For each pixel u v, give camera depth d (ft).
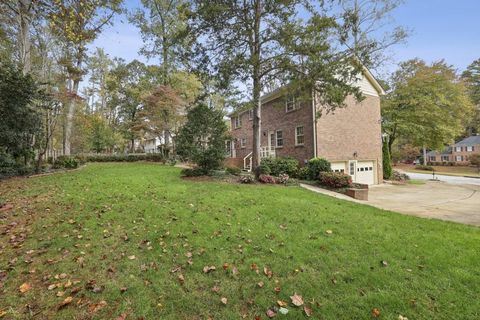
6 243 12.62
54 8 32.71
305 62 31.32
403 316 8.08
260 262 11.23
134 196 21.20
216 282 9.78
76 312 8.09
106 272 10.29
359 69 32.19
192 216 16.69
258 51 33.47
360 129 52.70
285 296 9.02
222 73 32.83
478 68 130.31
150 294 9.00
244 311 8.30
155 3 62.49
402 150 125.59
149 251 12.02
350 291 9.30
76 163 46.44
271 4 31.37
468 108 71.97
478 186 53.93
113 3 40.27
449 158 149.28
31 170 36.47
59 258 11.26
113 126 108.58
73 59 51.62
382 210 21.45
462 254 12.30
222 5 30.99
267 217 17.28
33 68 44.78
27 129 33.86
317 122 46.96
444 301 8.81
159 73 67.36
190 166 44.42
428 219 19.06
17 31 42.42
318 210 19.44
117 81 95.04
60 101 42.06
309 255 11.93
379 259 11.69
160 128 66.39
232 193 23.86
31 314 7.98
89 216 16.22
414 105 67.56
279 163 44.57
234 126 78.33
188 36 35.70
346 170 50.37
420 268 10.99
